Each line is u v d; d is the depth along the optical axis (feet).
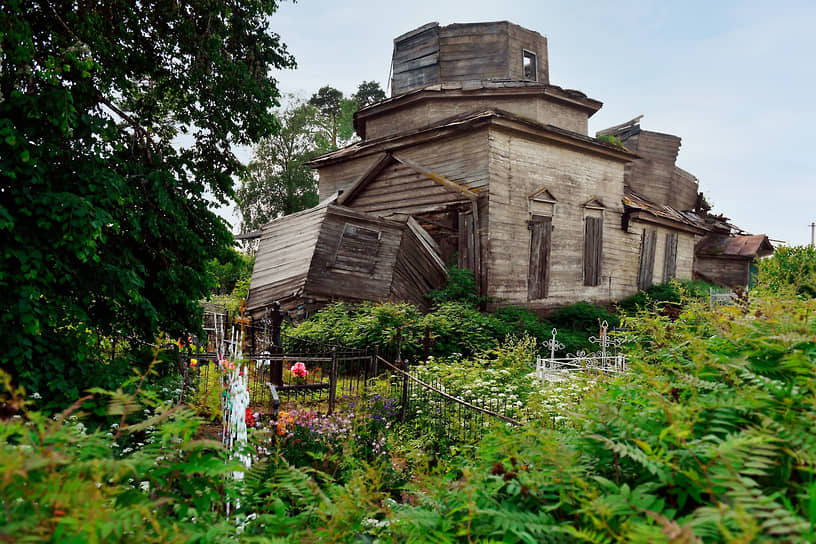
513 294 56.44
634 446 7.36
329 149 139.03
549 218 61.26
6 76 18.16
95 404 16.67
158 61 26.45
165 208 23.09
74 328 20.08
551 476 7.12
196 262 26.27
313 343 34.50
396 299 50.55
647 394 8.13
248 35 28.53
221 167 28.32
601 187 69.26
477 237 54.03
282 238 51.42
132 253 22.90
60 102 17.52
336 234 47.50
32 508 4.96
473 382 25.63
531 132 58.18
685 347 10.85
